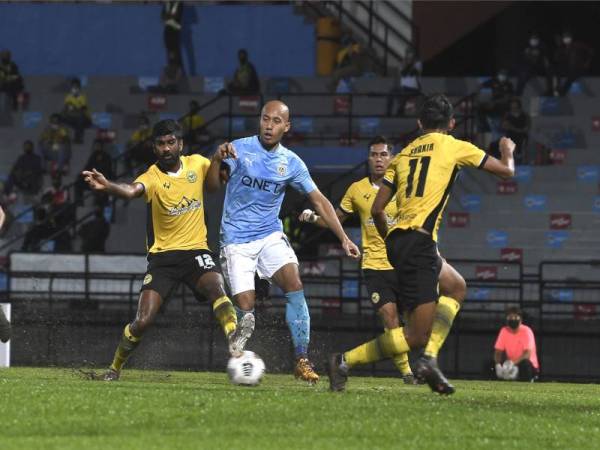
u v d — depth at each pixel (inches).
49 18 4279.0
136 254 2726.4
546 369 2586.1
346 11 4185.5
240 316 1427.2
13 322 2620.6
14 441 849.5
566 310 2878.9
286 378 1791.3
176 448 826.8
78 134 3804.1
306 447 845.2
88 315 2618.1
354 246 1459.2
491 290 2856.8
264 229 1451.8
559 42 3796.8
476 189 3373.5
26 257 2711.6
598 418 1053.2
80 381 1425.9
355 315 2628.0
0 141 3902.6
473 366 2571.4
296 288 1446.9
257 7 4195.4
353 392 1237.7
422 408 1056.2
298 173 1450.5
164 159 1430.9
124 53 4247.0
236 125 3831.2
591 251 3208.7
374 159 1708.9
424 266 1175.6
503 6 4028.1
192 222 1460.4
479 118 3513.8
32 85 4165.8
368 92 3636.8
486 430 943.7
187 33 4210.1
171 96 3981.3
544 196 3297.2
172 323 2551.7
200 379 1653.5
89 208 3415.4
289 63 4175.7
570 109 3708.2
